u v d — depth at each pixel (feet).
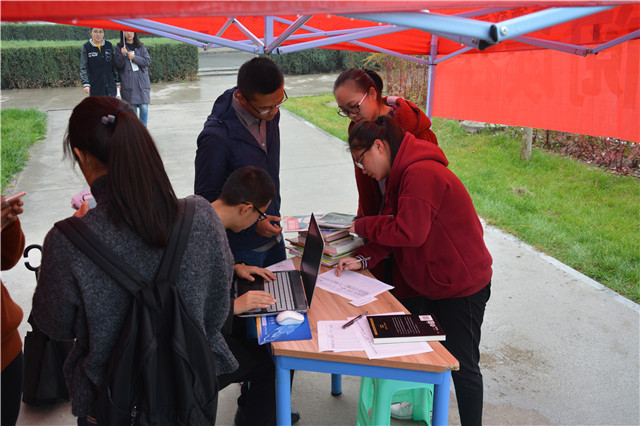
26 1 3.11
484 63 13.19
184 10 3.35
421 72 34.86
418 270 7.80
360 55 59.72
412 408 8.96
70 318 4.55
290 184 21.85
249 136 8.75
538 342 11.41
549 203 19.56
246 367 7.09
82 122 4.48
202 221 4.74
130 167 4.30
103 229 4.39
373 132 7.78
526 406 9.52
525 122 12.60
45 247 4.39
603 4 4.52
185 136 29.91
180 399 4.72
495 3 4.05
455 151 26.63
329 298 7.74
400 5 3.79
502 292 13.43
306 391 10.10
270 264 9.88
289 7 3.55
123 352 4.46
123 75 28.27
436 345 6.57
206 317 5.20
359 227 7.99
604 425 9.07
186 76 54.90
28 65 51.39
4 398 6.13
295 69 59.47
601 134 11.16
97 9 3.20
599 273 14.32
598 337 11.57
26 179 22.39
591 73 11.10
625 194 20.35
